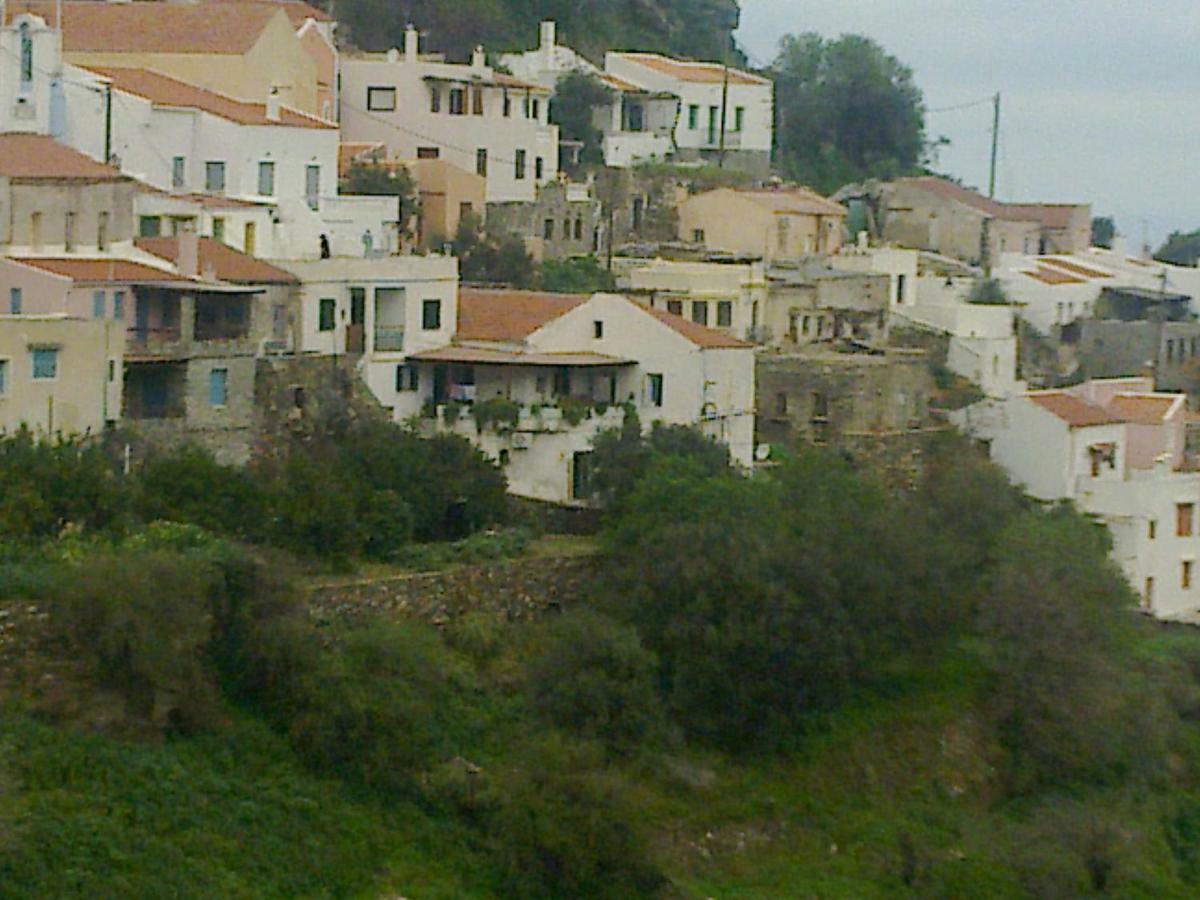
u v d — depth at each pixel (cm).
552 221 13700
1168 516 11975
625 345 10788
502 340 10612
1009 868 8219
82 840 6838
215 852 7044
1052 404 12206
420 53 15725
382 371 10275
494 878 7406
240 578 7794
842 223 15112
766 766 8375
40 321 8488
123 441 8806
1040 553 9494
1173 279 15888
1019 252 16712
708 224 14312
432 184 12838
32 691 7300
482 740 8006
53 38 11138
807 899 7844
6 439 8169
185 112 11300
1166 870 8625
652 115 15800
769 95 16412
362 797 7519
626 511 9331
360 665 7844
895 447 11994
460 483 9412
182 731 7425
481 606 8712
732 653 8400
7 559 7619
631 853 7494
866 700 8838
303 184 11700
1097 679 9094
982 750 8881
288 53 12725
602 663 8206
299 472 8744
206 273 9538
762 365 11994
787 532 8862
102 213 9738
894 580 8944
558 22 17288
